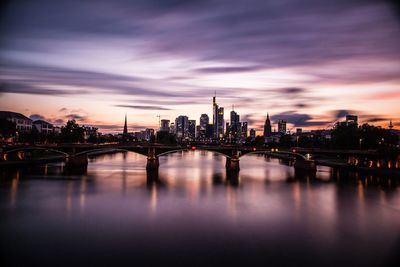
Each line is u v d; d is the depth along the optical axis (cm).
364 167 18912
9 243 7056
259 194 12056
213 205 10281
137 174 17062
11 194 11425
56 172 17088
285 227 8250
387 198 11500
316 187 13588
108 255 6506
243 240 7356
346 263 6344
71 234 7600
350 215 9344
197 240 7312
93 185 13412
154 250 6756
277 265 6209
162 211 9531
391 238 7594
